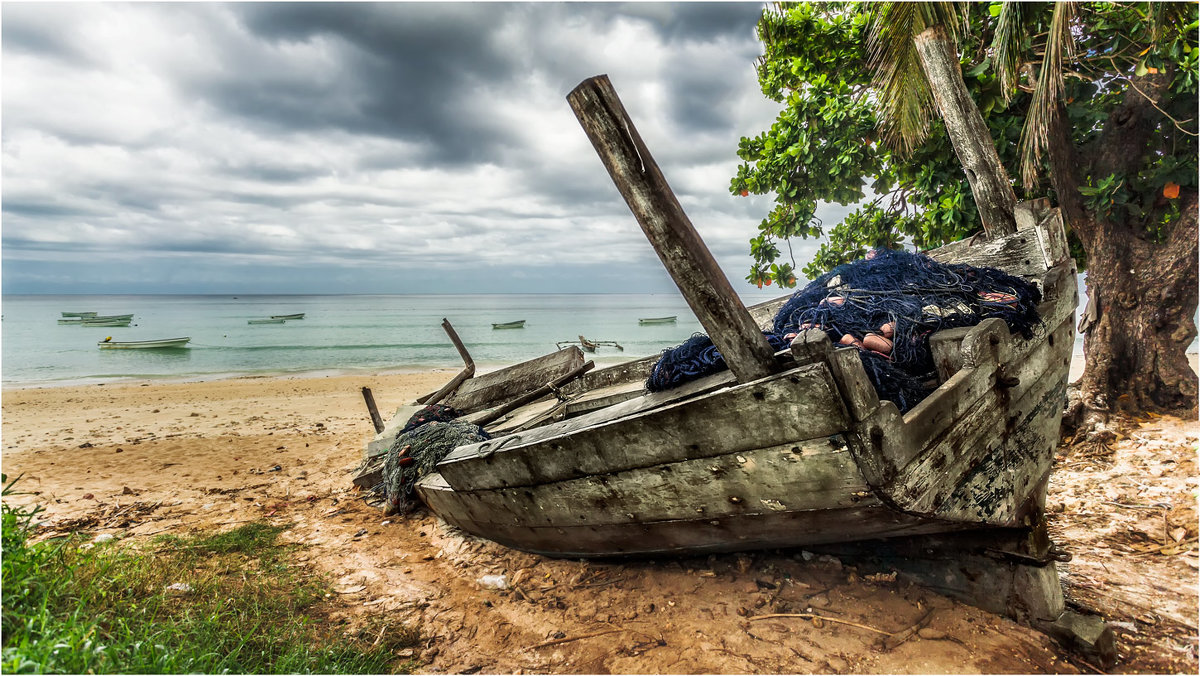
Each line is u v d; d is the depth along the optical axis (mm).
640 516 3367
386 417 12625
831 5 8008
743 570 3709
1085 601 3502
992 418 3090
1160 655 2969
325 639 3305
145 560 4156
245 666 2865
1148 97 5992
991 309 3369
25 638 2164
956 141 5020
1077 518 4824
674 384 3246
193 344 36906
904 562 3500
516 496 3971
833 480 2549
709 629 3174
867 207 8945
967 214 6836
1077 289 4117
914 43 5820
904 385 2900
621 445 3145
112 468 7961
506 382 7840
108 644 2506
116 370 23906
